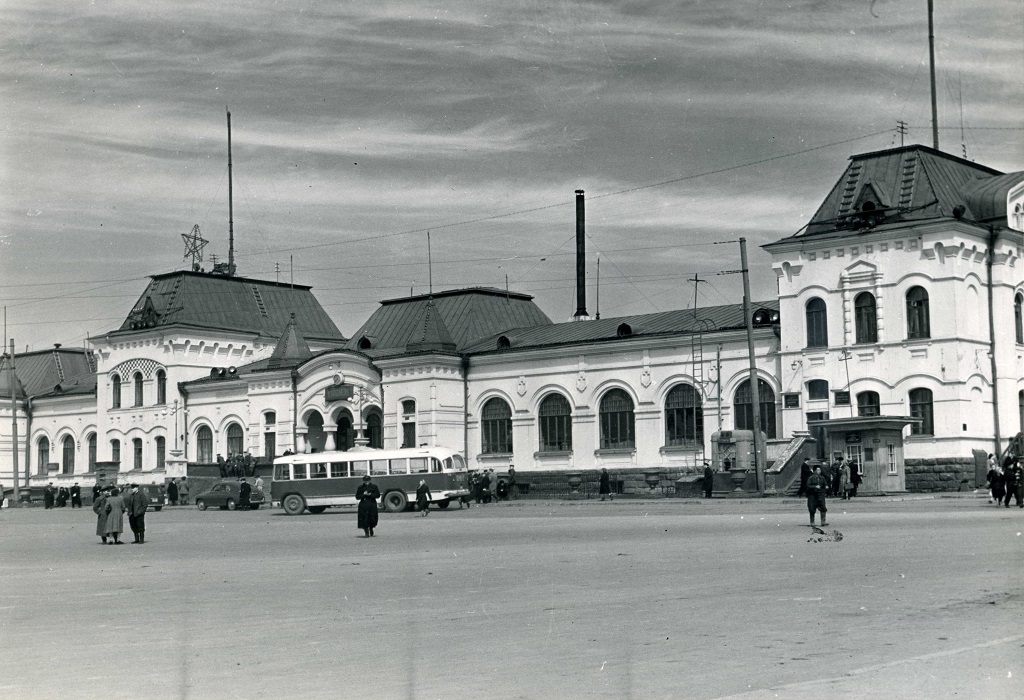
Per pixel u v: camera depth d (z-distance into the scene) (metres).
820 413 64.06
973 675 12.40
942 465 59.59
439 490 63.75
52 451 110.00
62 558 35.12
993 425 62.03
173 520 62.47
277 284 107.81
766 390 67.00
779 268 66.12
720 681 12.59
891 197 63.94
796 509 47.34
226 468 87.62
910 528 33.88
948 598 18.31
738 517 43.81
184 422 96.12
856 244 63.34
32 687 13.55
